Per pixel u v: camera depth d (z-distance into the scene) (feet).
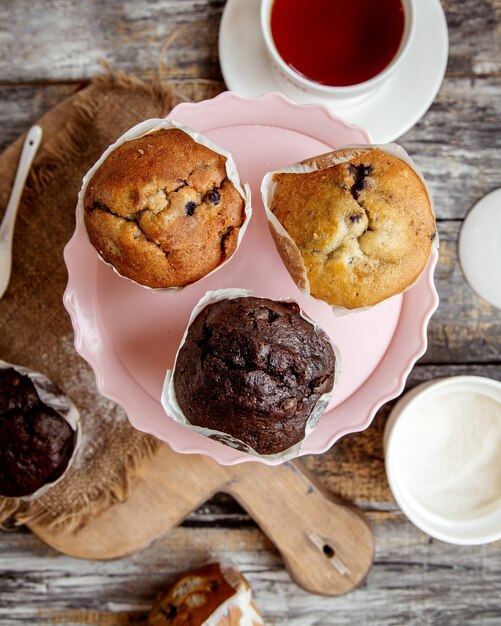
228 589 1.63
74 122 1.62
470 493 1.67
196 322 1.39
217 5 1.69
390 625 1.73
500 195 1.68
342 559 1.65
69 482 1.63
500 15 1.70
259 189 1.50
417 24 1.61
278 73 1.57
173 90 1.60
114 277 1.50
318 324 1.46
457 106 1.71
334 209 1.36
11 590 1.72
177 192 1.36
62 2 1.70
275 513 1.65
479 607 1.73
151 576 1.72
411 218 1.38
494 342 1.71
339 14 1.57
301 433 1.36
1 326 1.64
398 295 1.50
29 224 1.64
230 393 1.32
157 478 1.63
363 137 1.50
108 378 1.50
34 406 1.55
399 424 1.56
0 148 1.70
